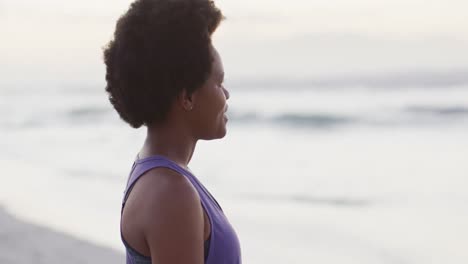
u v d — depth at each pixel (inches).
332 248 296.0
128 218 57.7
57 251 251.1
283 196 456.1
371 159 668.1
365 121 960.3
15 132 1052.5
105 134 938.7
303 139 850.1
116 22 58.4
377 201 440.8
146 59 55.5
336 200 442.9
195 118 59.0
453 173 562.3
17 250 251.9
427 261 282.0
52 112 1328.7
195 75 56.5
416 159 655.8
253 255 279.1
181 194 54.8
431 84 1380.4
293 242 306.7
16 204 386.9
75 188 462.6
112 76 58.9
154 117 57.9
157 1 56.7
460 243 312.7
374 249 298.0
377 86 1453.0
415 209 410.0
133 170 60.6
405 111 994.7
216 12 57.6
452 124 893.2
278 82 1754.4
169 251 53.9
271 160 659.4
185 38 55.6
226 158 652.1
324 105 1146.7
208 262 56.6
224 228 57.8
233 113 1073.5
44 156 706.8
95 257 242.5
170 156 58.9
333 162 652.7
